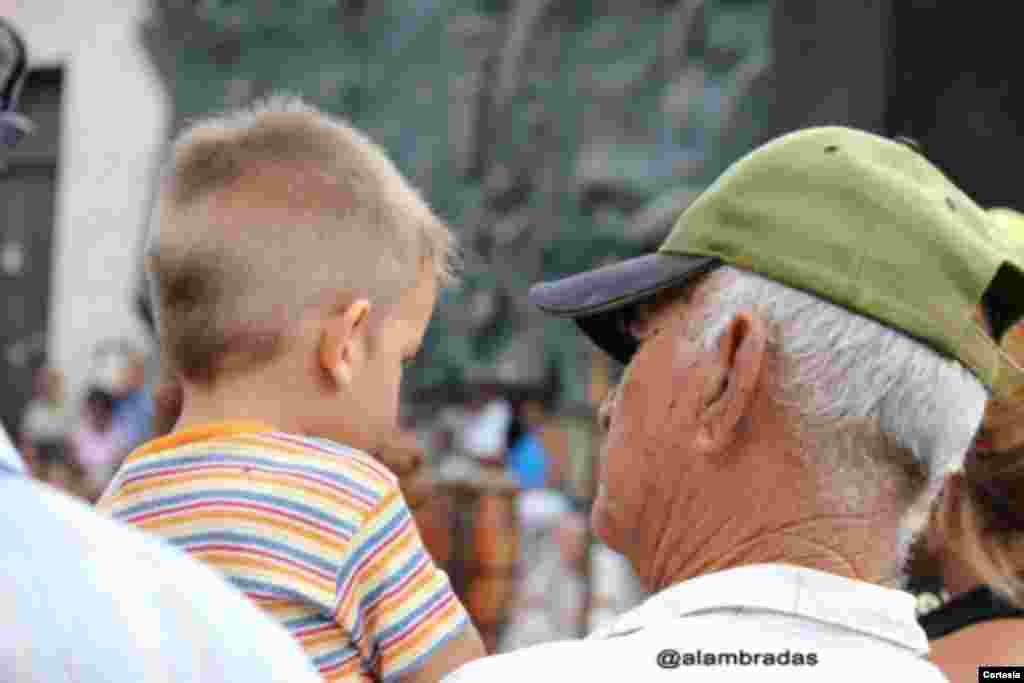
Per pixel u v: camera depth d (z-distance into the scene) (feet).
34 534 4.41
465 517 25.49
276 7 56.75
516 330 51.93
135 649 4.35
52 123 61.62
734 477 6.47
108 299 60.08
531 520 33.42
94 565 4.42
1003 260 6.46
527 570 31.30
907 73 28.32
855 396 6.24
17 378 61.31
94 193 60.44
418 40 54.80
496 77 53.47
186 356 7.75
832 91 28.76
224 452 7.48
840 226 6.34
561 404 50.08
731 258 6.48
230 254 7.66
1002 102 27.84
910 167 6.66
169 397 10.90
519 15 53.11
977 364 6.40
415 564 7.70
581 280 6.93
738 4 49.98
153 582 4.52
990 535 8.74
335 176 7.94
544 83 52.75
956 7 28.07
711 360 6.51
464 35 53.98
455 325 52.44
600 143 51.49
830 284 6.25
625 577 31.58
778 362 6.32
